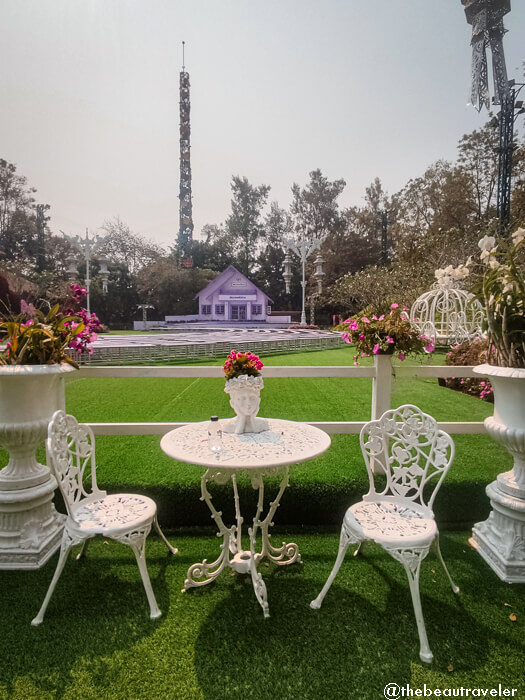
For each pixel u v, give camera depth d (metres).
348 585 1.99
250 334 20.73
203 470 2.76
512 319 2.04
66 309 2.50
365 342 2.77
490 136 20.67
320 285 21.36
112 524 1.77
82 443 2.04
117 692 1.40
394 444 2.17
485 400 5.45
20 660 1.53
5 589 1.96
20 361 2.15
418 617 1.57
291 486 2.51
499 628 1.69
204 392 6.31
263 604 1.77
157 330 26.89
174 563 2.18
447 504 2.56
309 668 1.50
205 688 1.41
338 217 36.38
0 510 2.13
